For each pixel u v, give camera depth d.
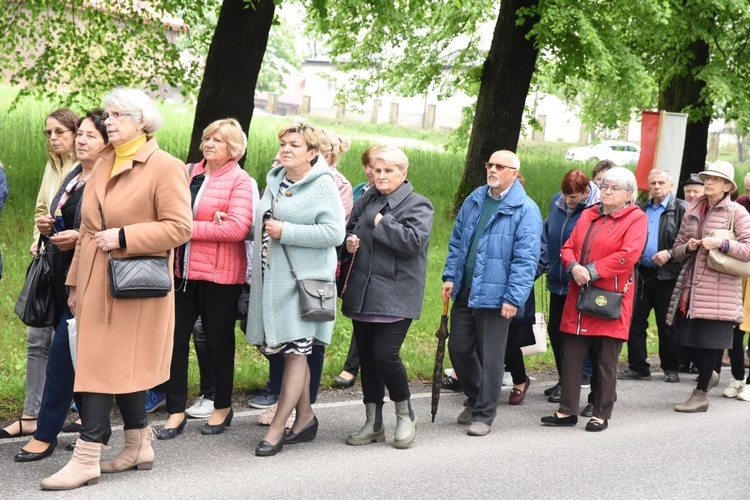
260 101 68.88
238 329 8.81
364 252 6.07
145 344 5.00
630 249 6.93
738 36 18.27
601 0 15.34
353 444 6.19
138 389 4.98
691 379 9.38
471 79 16.56
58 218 5.49
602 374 7.01
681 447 6.53
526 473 5.70
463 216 7.01
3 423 6.16
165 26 16.03
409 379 8.43
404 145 23.86
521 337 7.70
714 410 7.91
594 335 7.00
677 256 8.07
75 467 4.93
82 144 5.39
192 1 15.07
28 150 14.12
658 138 12.62
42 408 5.38
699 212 8.14
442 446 6.27
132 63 16.31
